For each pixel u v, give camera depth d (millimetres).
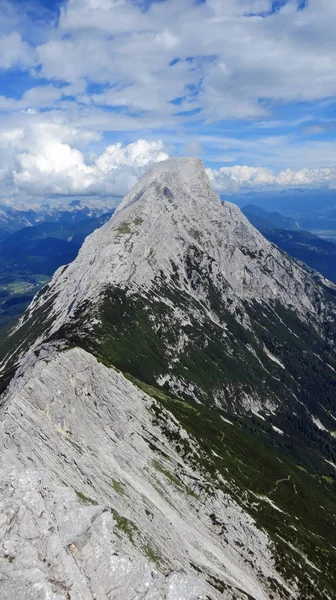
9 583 38594
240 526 136125
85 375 149625
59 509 47469
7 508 45406
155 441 150750
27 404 126750
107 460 129125
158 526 113188
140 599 41719
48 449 116812
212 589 102375
